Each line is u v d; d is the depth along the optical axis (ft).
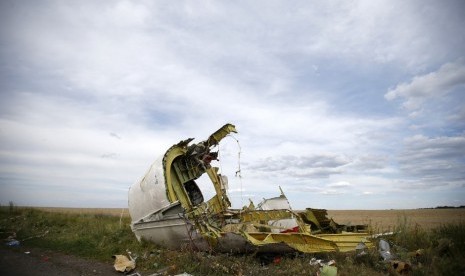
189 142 38.11
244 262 27.43
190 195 42.86
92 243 37.14
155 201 34.91
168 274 25.55
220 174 44.29
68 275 25.23
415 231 35.09
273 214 36.88
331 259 28.19
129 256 31.01
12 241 37.45
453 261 23.99
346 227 38.68
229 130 41.42
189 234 31.14
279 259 28.76
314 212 38.93
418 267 24.02
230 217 40.78
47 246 36.27
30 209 74.02
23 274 24.71
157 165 36.19
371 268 25.98
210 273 25.26
